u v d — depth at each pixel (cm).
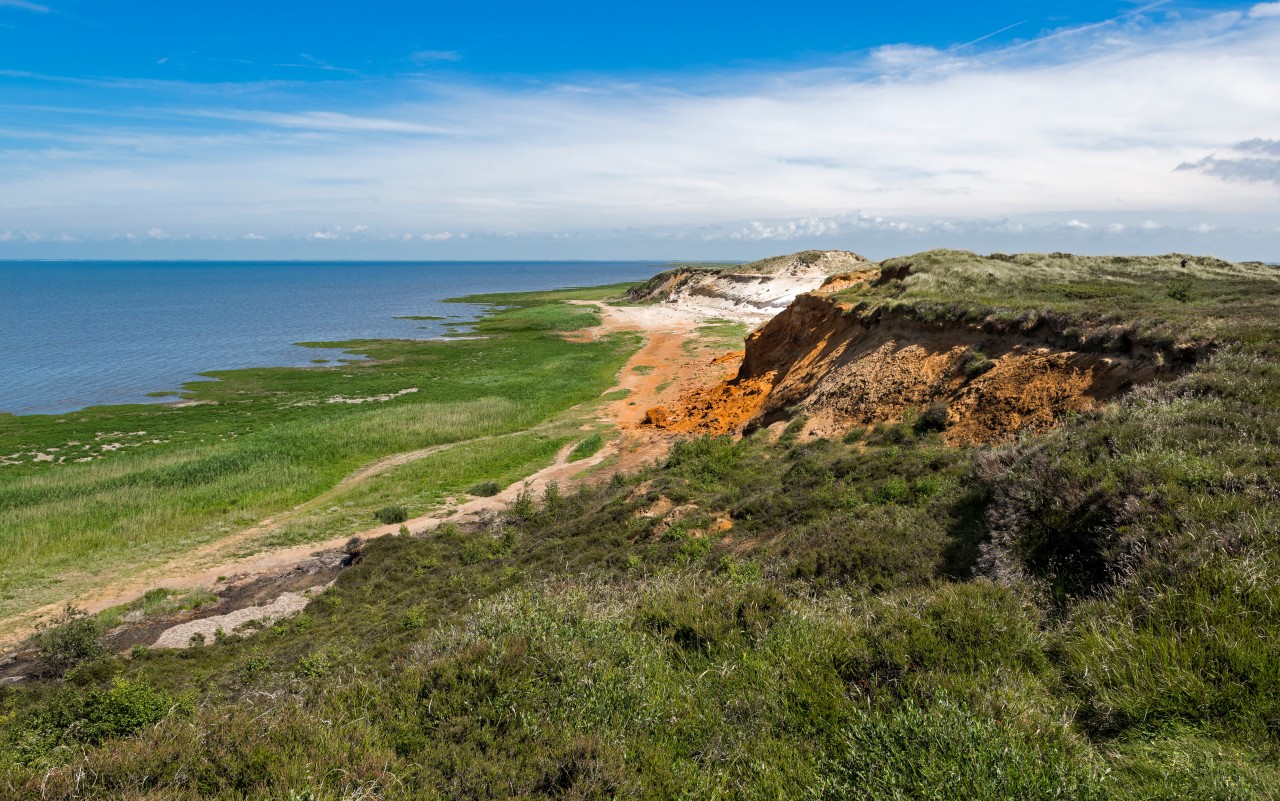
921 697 503
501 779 460
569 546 1638
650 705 538
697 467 2036
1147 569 606
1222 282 2530
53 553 2025
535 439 3053
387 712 554
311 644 1368
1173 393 1103
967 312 2072
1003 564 776
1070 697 494
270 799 431
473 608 1253
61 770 470
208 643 1474
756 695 545
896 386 2064
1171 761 404
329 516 2238
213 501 2447
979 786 387
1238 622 504
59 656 1368
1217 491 702
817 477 1588
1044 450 992
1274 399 956
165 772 468
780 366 3447
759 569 1109
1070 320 1722
